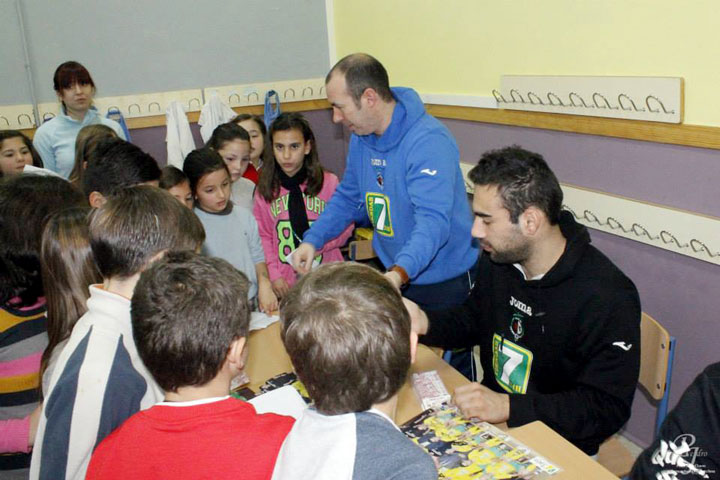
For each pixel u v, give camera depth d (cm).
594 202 227
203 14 374
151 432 85
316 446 77
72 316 118
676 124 190
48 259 117
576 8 219
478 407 135
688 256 197
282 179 261
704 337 198
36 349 129
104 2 351
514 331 161
